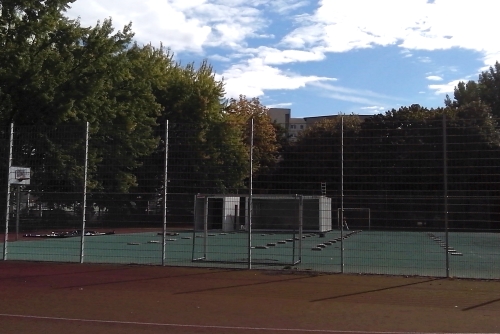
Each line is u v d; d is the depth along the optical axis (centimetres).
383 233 1858
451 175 1375
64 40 3331
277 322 869
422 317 918
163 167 1606
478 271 1480
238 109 5406
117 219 1684
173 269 1486
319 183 1473
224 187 1595
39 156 1683
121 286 1224
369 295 1131
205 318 892
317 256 1780
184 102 4500
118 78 3528
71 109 3203
